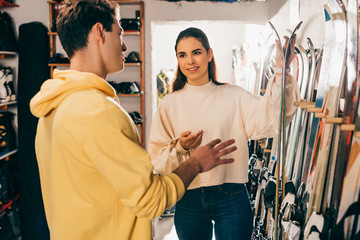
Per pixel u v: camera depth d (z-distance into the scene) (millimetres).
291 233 1416
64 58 3041
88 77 823
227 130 1562
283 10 2523
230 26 5125
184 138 1367
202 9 3057
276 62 1438
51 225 898
